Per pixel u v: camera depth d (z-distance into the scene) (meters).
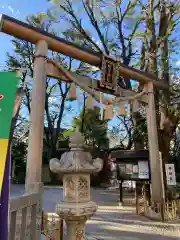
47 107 23.09
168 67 10.81
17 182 22.50
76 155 2.87
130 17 12.46
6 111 1.98
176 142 17.62
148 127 9.31
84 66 17.81
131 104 9.38
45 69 6.97
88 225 6.61
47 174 23.55
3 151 1.85
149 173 9.11
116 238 5.41
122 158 10.05
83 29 12.88
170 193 9.79
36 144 6.37
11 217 2.24
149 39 11.28
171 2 10.70
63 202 2.80
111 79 8.41
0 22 6.27
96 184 22.08
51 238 3.90
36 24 15.73
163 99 10.62
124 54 12.95
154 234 5.77
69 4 12.59
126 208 9.36
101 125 22.58
